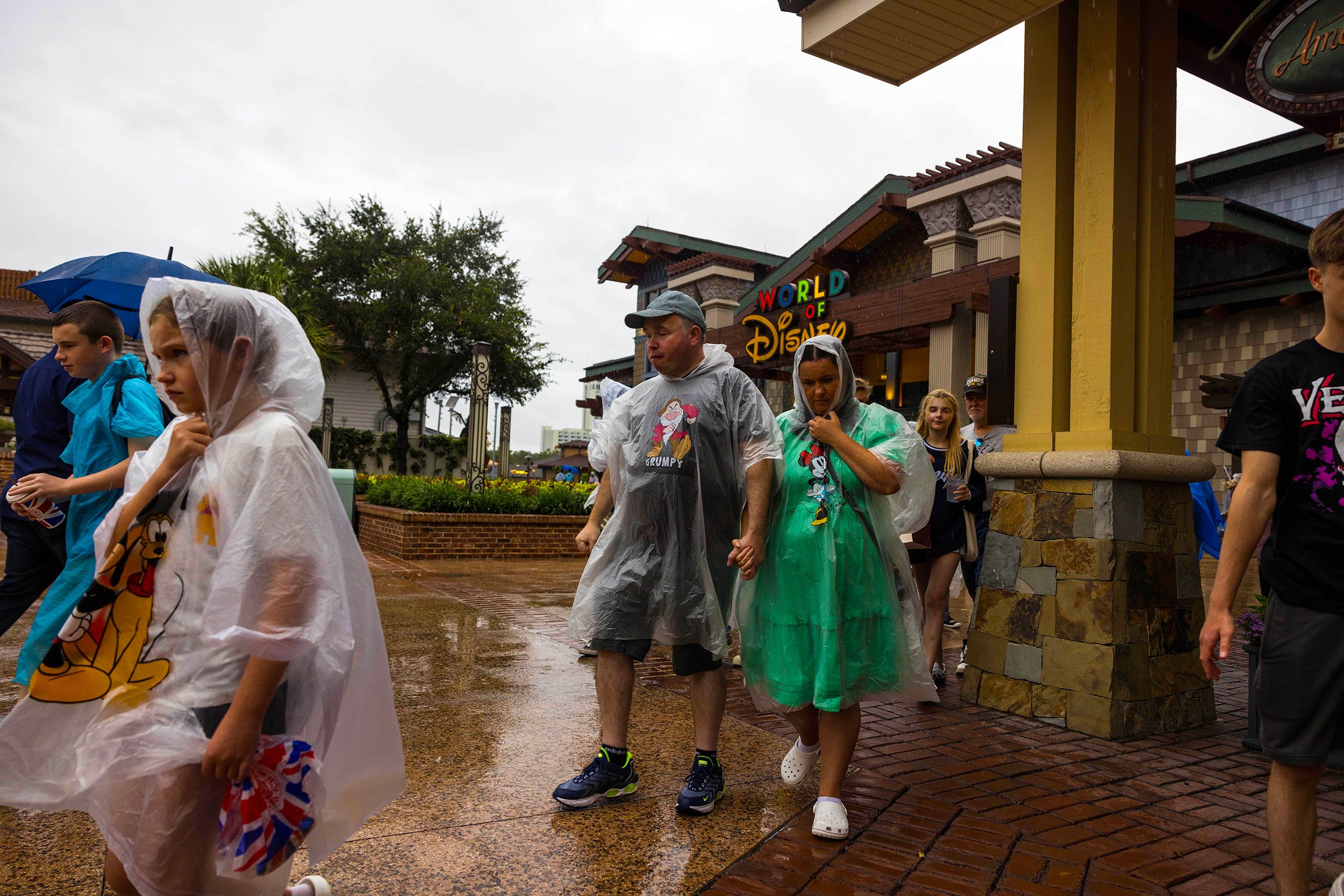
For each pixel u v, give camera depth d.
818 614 2.69
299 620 1.46
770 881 2.31
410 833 2.54
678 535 2.87
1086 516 4.01
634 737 3.64
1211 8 4.99
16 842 2.39
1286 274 10.79
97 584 1.52
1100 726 3.82
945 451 4.72
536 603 7.20
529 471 34.22
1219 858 2.56
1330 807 3.03
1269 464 1.98
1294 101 4.47
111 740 1.43
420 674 4.59
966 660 4.53
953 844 2.61
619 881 2.28
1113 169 4.12
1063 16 4.34
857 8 4.23
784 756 3.45
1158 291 4.24
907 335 13.48
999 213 12.20
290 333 1.63
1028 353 4.43
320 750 1.58
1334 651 1.89
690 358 2.99
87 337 3.08
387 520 11.59
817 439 2.88
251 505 1.46
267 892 1.56
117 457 3.08
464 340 30.73
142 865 1.45
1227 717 4.32
